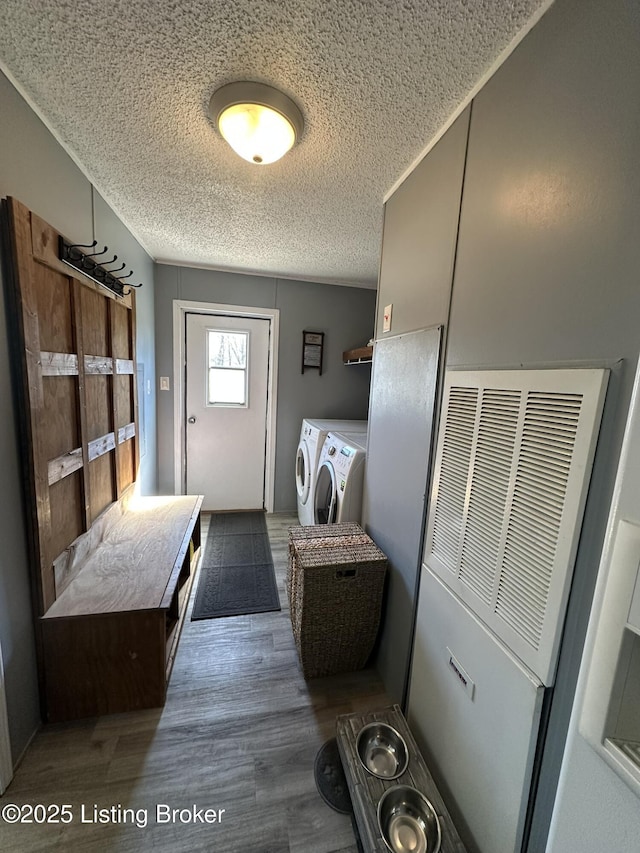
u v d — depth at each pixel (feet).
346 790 3.84
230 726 4.54
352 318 11.25
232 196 5.82
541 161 2.67
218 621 6.46
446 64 3.16
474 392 3.35
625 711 1.56
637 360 2.01
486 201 3.29
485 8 2.67
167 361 10.08
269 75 3.38
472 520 3.34
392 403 5.20
